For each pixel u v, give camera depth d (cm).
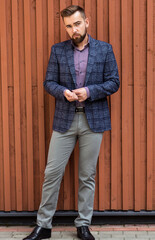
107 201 309
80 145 274
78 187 296
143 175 307
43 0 291
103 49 267
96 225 306
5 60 295
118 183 307
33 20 293
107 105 275
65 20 250
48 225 279
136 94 297
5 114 300
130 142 303
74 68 262
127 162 304
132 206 309
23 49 296
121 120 301
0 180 307
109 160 306
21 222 308
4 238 279
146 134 303
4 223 308
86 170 275
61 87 259
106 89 259
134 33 291
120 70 297
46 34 295
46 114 302
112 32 292
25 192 309
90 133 267
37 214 284
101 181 305
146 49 295
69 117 264
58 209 308
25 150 305
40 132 301
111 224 307
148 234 286
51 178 273
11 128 304
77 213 304
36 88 299
